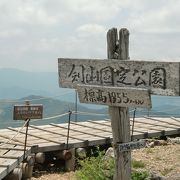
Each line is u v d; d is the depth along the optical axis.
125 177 7.16
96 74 6.93
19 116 12.50
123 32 6.89
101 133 17.33
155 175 9.76
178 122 21.02
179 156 12.62
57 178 13.65
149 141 15.61
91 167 9.83
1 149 13.46
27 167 13.13
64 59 7.27
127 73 6.59
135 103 6.52
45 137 15.98
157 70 6.25
